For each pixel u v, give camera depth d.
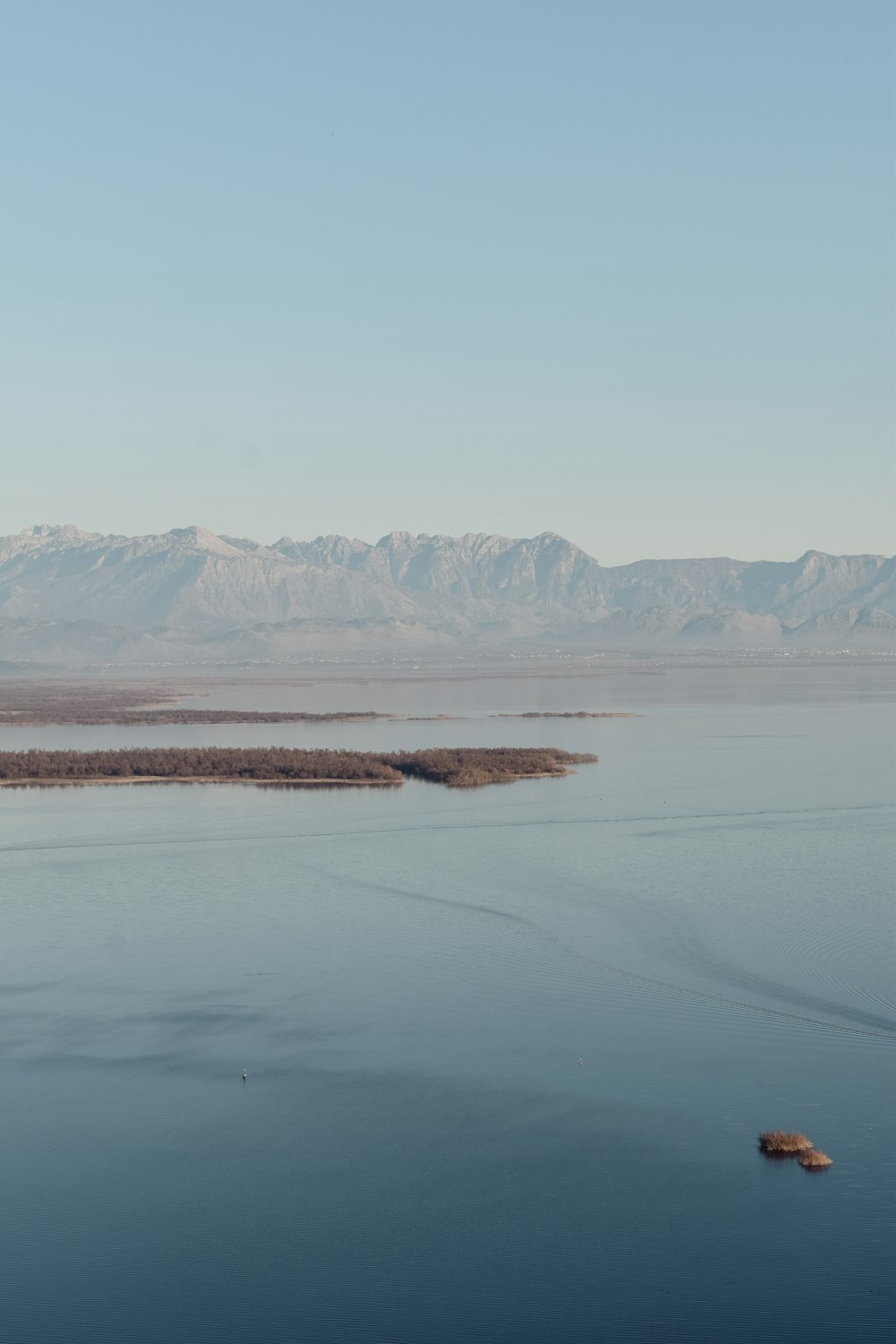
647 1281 36.97
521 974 62.81
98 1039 54.75
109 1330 34.81
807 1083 49.44
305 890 80.81
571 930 70.44
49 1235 39.72
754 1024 55.69
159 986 61.59
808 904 75.94
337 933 70.44
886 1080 49.66
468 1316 35.28
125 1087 49.94
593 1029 55.31
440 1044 53.84
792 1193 41.31
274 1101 48.50
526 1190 41.84
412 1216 40.47
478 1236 39.22
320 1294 36.59
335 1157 44.22
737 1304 35.72
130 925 72.50
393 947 67.50
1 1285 37.22
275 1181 42.66
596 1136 45.31
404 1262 37.88
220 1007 58.50
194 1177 42.97
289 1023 56.34
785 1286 36.53
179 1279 37.03
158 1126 46.62
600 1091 48.91
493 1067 51.38
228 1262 38.00
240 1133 45.97
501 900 77.75
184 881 83.81
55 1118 47.31
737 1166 43.12
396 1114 47.38
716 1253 38.19
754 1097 48.31
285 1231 39.75
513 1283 36.78
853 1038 53.97
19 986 61.59
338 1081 50.22
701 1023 55.81
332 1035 54.91
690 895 78.38
